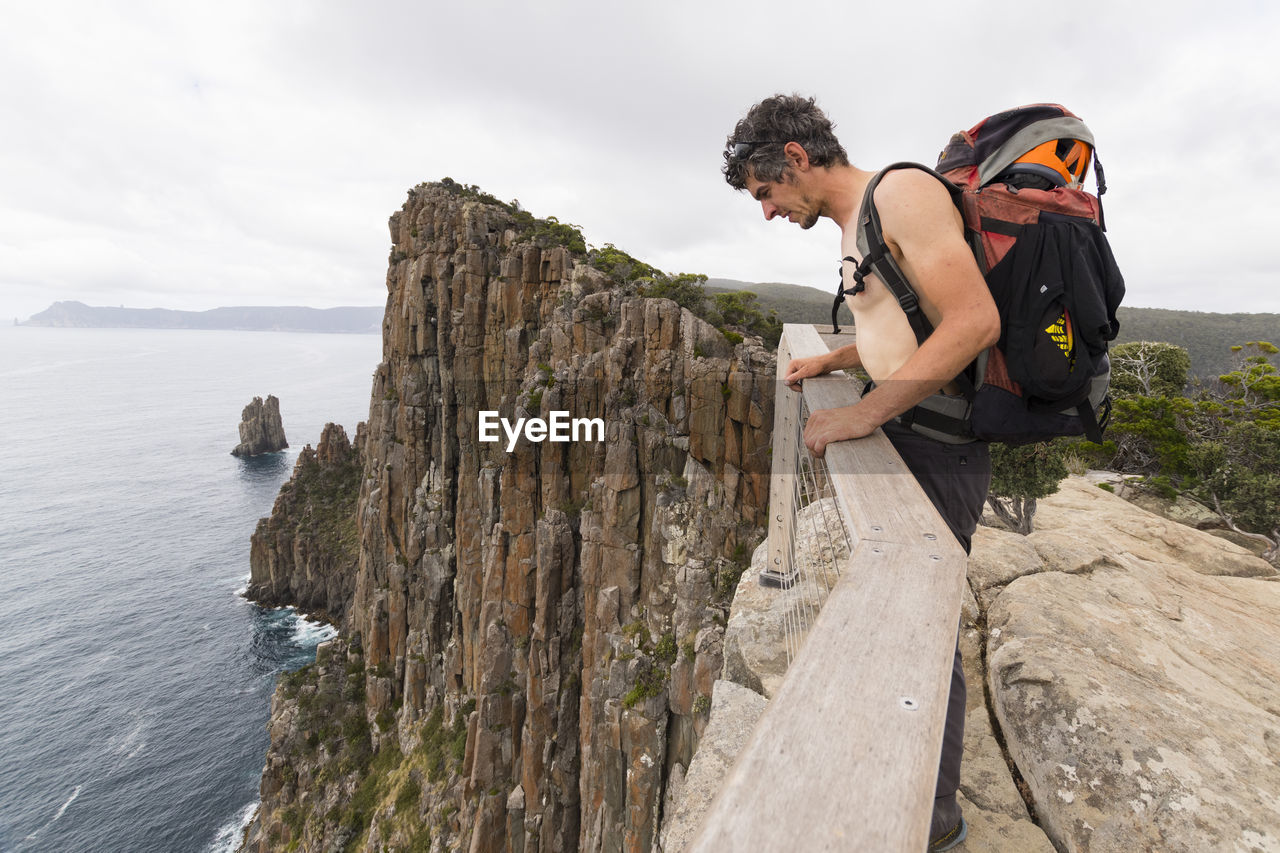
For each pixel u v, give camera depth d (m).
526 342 73.00
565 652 58.50
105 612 118.12
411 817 65.25
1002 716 3.54
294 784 73.88
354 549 120.44
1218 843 2.51
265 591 123.19
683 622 48.25
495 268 76.62
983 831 3.01
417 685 77.19
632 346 54.78
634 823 47.31
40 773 79.12
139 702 92.75
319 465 135.00
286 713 78.56
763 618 5.21
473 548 73.50
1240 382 36.88
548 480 57.97
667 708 47.38
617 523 52.62
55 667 100.50
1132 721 3.08
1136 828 2.68
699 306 57.19
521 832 58.00
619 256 73.12
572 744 57.59
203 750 84.06
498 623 60.78
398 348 81.94
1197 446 23.84
